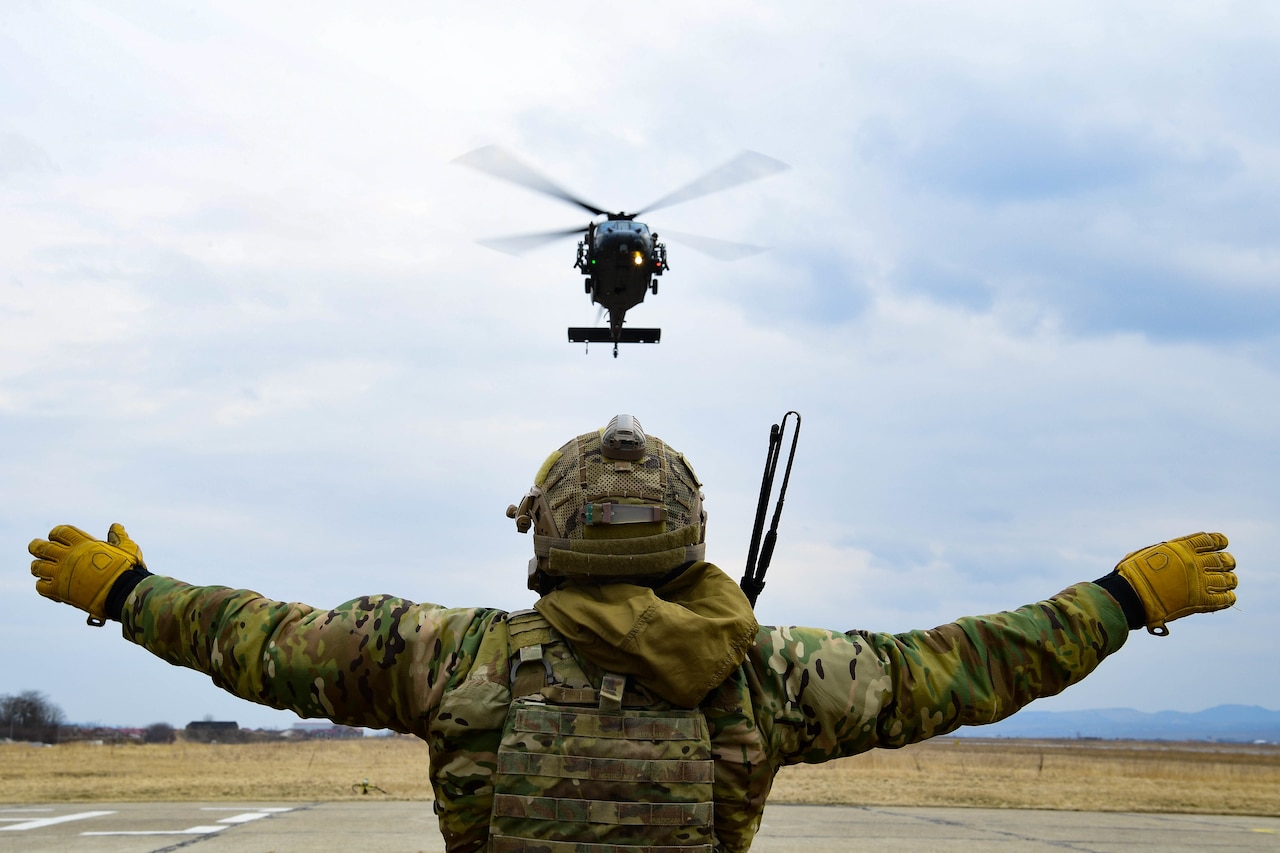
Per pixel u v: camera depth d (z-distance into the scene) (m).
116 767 28.05
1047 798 19.06
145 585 2.11
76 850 10.15
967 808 16.94
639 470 2.06
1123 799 19.12
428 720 1.98
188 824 12.77
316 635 1.99
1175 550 2.15
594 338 25.03
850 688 2.00
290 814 14.26
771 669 2.00
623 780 1.84
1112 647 2.11
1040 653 2.06
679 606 1.92
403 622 2.00
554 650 1.94
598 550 2.00
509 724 1.88
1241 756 83.50
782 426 2.59
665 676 1.86
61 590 2.14
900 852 10.73
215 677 2.05
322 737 90.50
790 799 18.16
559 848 1.82
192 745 59.53
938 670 2.03
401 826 12.59
